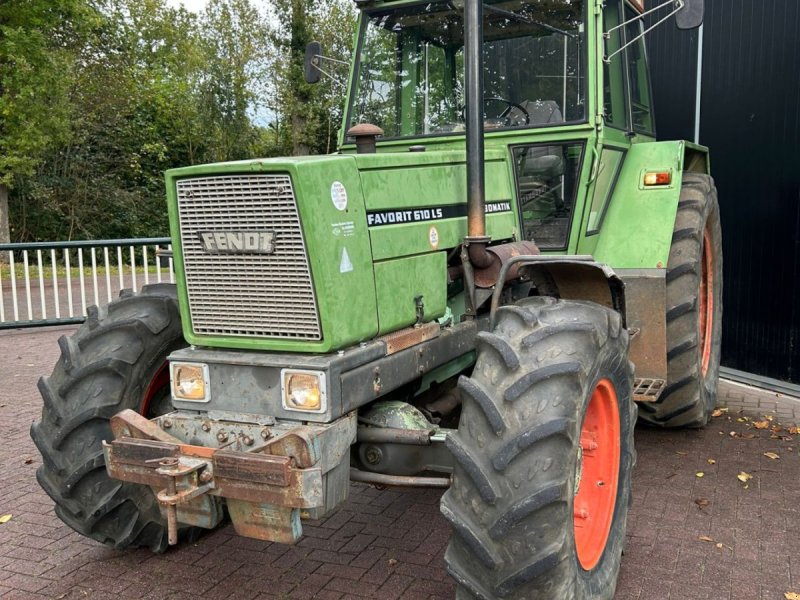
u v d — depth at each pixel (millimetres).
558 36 3939
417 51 4203
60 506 3246
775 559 3367
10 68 16266
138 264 17516
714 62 6945
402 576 3279
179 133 25062
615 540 3072
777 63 6371
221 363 2736
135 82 23000
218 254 2740
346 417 2676
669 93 7445
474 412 2486
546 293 3320
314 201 2555
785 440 4988
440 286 3264
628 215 4363
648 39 7570
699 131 7168
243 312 2746
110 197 22297
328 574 3312
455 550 2502
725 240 6988
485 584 2439
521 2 3992
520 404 2432
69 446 3121
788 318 6434
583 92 3896
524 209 4070
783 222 6426
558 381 2477
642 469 4469
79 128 21359
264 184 2588
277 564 3420
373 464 2980
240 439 2672
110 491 3141
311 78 4582
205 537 3723
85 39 19281
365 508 4023
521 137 3998
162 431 2762
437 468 2932
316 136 20328
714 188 5145
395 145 4234
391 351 2893
